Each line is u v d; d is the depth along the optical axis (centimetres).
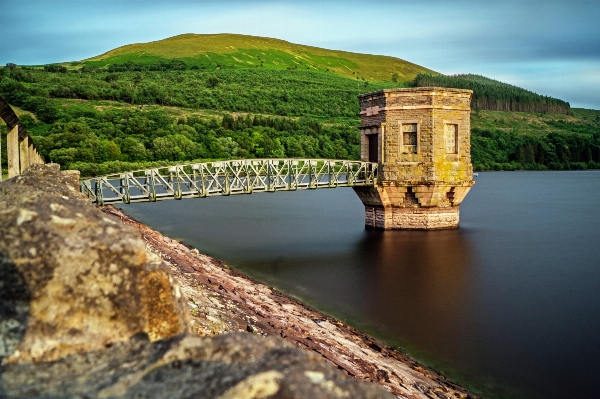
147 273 486
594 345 2062
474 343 2081
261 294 2492
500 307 2564
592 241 4256
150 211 6469
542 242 4222
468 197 8000
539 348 2038
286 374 372
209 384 377
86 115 12238
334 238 4397
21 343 440
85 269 465
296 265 3450
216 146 10812
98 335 462
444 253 3809
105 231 493
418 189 4400
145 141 10606
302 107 17912
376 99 4516
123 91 15150
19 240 460
